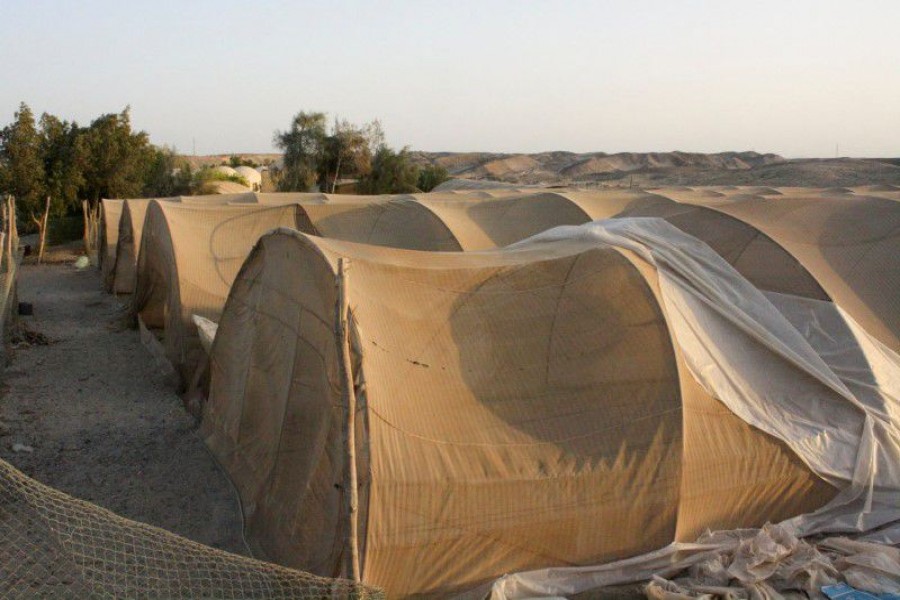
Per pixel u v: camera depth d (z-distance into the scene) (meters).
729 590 5.60
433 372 5.81
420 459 5.30
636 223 8.49
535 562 5.61
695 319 7.07
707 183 72.62
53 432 8.74
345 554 4.93
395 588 5.23
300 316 6.52
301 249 6.66
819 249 10.42
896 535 6.51
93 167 30.88
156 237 12.82
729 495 6.24
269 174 52.16
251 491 6.91
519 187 34.53
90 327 14.63
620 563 5.76
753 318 7.54
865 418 7.02
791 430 6.67
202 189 38.75
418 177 49.94
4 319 11.66
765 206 11.62
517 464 5.55
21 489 5.52
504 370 6.06
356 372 5.32
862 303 9.63
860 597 5.55
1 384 10.32
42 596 5.03
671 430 5.98
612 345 6.30
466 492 5.35
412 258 7.16
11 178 29.20
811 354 7.39
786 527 6.40
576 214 14.62
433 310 6.28
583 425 5.90
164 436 8.78
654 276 6.99
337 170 48.38
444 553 5.32
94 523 6.03
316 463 5.74
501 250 8.30
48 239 29.39
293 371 6.49
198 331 10.52
